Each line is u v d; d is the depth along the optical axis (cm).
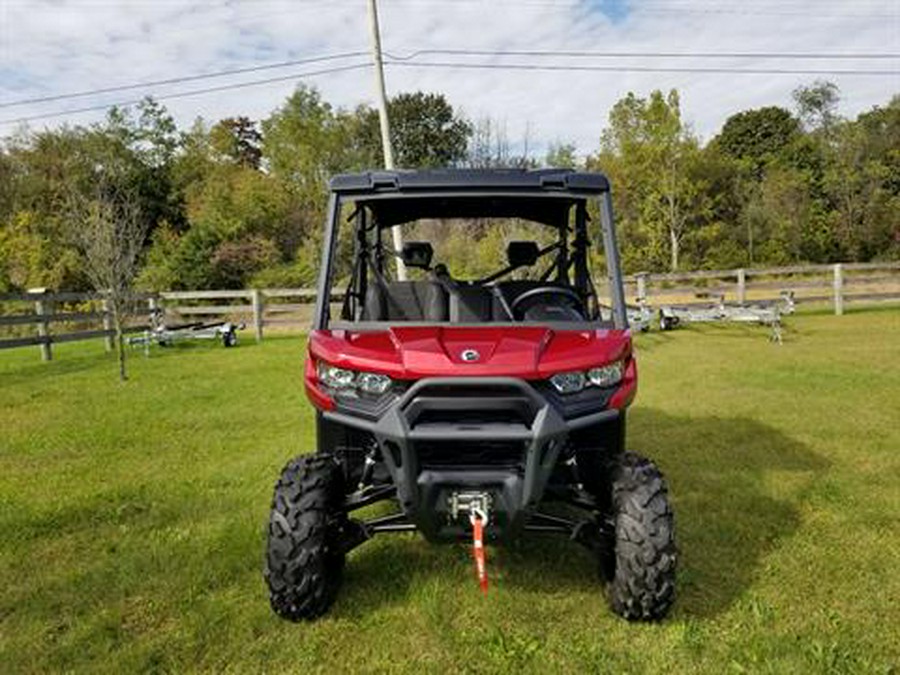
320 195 3872
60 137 4284
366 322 319
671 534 272
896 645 266
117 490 468
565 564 341
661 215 3169
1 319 1068
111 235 1033
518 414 259
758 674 249
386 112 1538
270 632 283
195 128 5122
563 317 336
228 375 962
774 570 330
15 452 568
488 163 2611
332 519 294
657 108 3050
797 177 4053
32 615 303
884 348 1043
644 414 651
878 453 519
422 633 282
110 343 1280
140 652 271
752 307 1273
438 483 261
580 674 253
